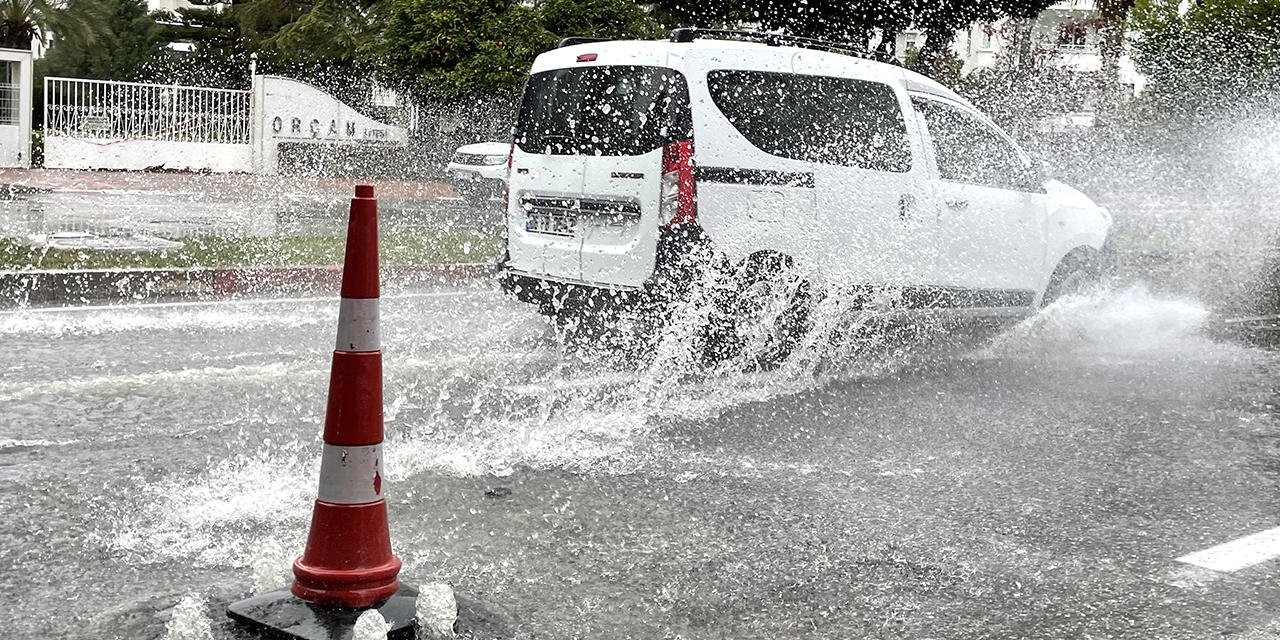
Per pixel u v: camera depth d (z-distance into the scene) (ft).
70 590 12.21
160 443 17.80
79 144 84.99
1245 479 17.81
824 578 13.25
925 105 26.61
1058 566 13.84
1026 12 61.21
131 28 131.85
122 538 13.69
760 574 13.32
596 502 15.66
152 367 23.30
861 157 25.22
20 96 85.25
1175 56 69.21
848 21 59.52
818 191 24.53
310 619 10.97
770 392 22.85
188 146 87.30
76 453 17.15
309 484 15.87
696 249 23.36
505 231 26.58
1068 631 12.03
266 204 63.57
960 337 28.09
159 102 87.15
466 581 12.78
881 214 25.41
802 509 15.67
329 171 89.56
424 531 14.30
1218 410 22.56
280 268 36.06
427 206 66.59
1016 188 28.09
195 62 131.44
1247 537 15.05
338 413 11.28
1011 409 22.20
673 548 14.06
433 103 87.04
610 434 19.24
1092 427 20.92
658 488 16.39
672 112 23.45
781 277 24.27
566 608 12.18
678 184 23.27
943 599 12.76
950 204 26.48
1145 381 25.21
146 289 33.78
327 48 111.24
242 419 19.38
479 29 84.02
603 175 24.32
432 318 30.55
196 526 14.11
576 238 24.95
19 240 40.22
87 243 40.37
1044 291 28.91
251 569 12.79
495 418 19.98
